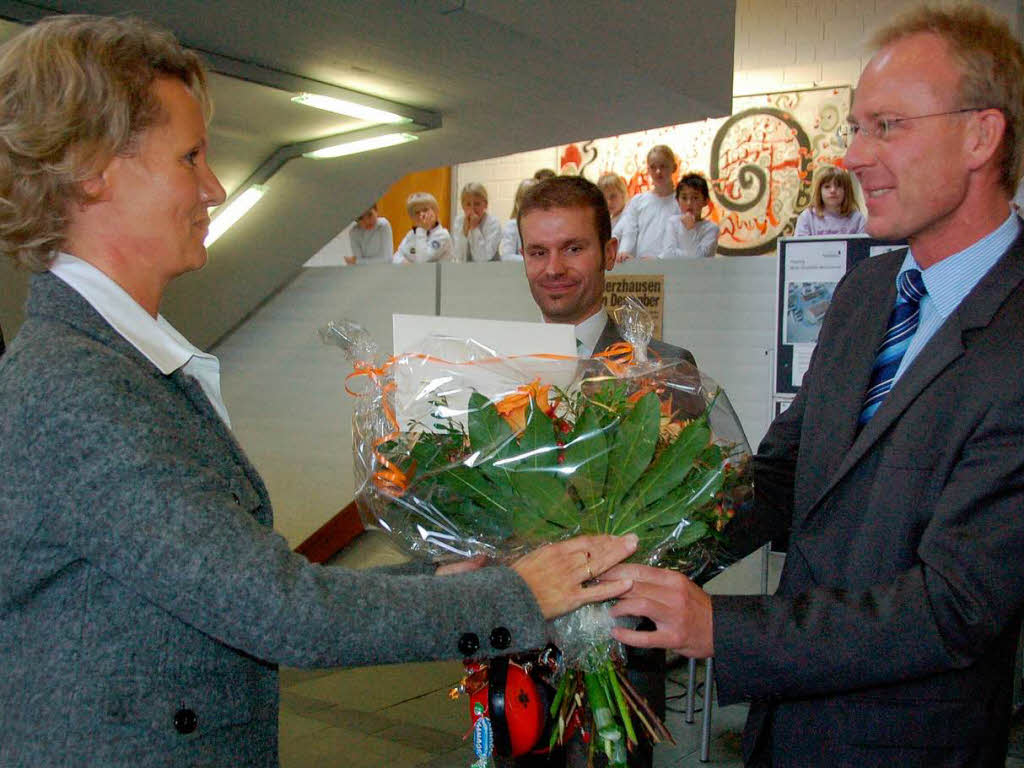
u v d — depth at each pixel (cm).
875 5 663
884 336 121
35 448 85
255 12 262
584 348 185
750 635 103
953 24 109
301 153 398
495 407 111
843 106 675
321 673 369
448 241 685
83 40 92
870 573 110
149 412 88
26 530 86
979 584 99
